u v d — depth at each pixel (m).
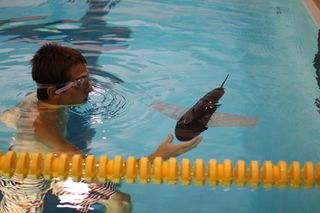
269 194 2.88
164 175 2.76
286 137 3.51
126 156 3.14
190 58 4.70
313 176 2.79
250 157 3.25
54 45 3.28
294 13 6.13
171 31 5.35
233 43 5.11
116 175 2.77
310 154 3.32
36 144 2.97
